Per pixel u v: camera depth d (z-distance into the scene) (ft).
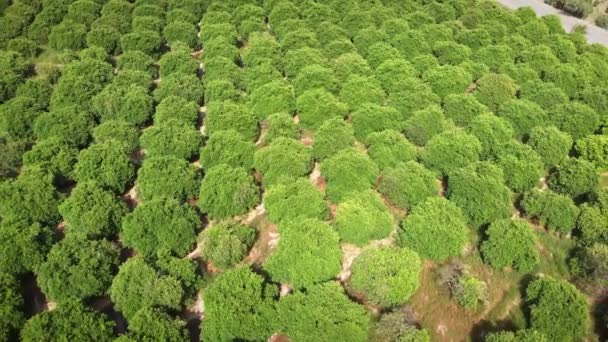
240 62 192.85
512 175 137.59
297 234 114.32
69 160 138.31
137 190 139.03
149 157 144.66
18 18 205.98
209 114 155.02
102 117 159.94
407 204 130.41
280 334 107.55
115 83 168.96
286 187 128.57
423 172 133.39
